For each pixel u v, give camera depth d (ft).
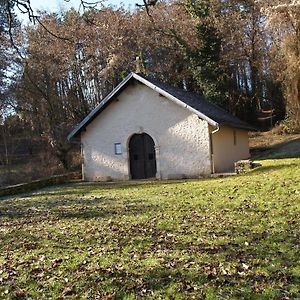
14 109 93.56
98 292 16.35
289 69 70.90
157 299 15.08
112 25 99.04
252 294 14.80
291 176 42.16
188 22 104.27
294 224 24.58
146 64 111.04
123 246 22.79
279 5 67.51
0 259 22.36
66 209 37.91
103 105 69.15
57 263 20.57
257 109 116.37
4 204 46.57
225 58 107.04
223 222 26.66
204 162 63.00
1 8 19.08
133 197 42.27
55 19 68.33
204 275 17.06
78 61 106.42
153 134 66.95
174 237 23.80
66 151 98.68
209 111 68.59
